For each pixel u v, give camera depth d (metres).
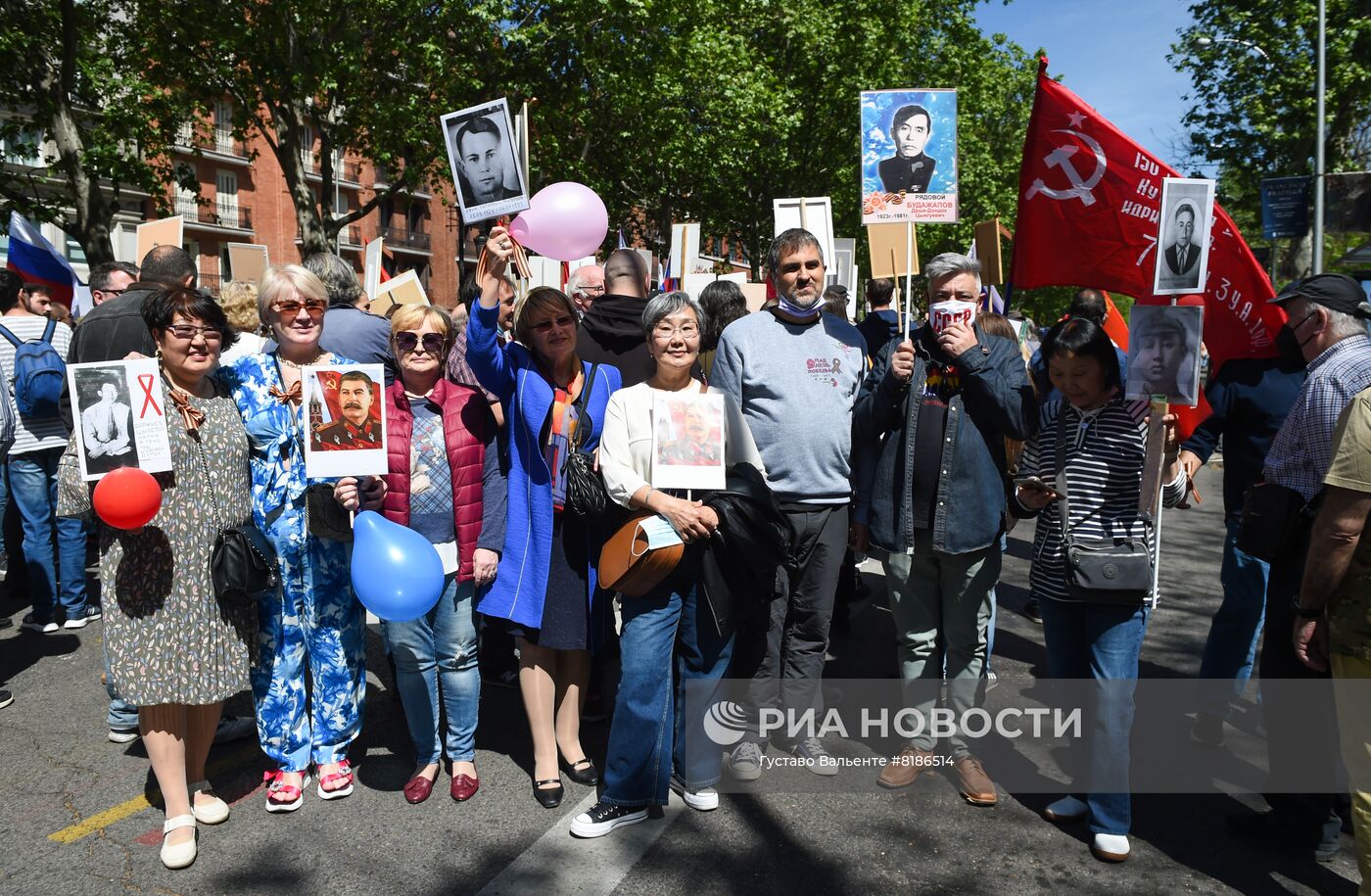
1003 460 3.51
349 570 3.44
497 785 3.54
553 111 18.78
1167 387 2.96
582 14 17.09
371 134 18.09
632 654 3.18
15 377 5.18
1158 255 2.98
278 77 16.23
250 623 3.17
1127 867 3.02
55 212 15.70
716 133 21.64
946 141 3.89
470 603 3.42
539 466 3.33
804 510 3.62
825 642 3.77
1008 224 34.25
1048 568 3.23
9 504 5.93
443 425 3.40
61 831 3.17
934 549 3.43
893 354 3.53
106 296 5.20
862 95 3.93
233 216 40.19
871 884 2.90
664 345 3.18
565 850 3.07
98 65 17.00
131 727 3.95
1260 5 23.50
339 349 3.99
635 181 23.64
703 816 3.32
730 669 3.57
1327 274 3.07
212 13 15.83
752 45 25.14
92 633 5.32
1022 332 9.00
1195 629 5.56
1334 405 2.94
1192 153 25.48
